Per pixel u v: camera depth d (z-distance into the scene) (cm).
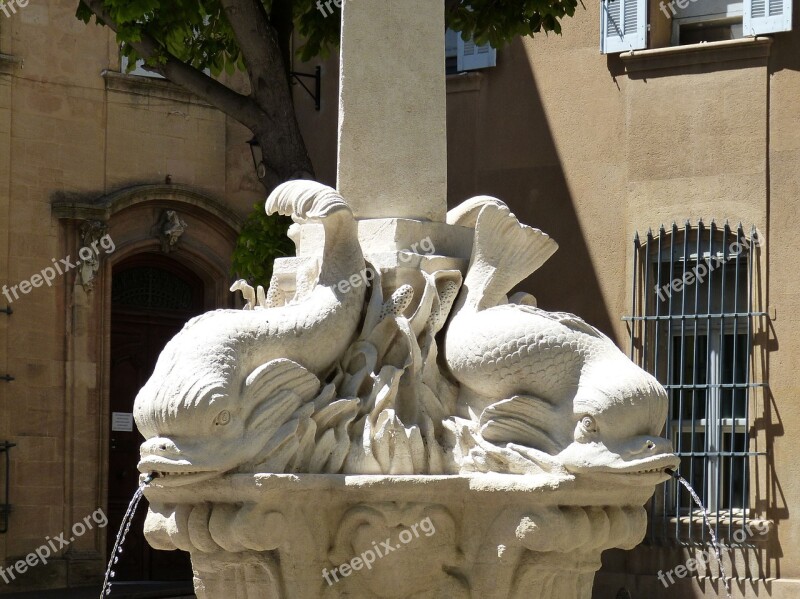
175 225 2200
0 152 2067
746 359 1905
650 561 1903
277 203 858
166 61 1537
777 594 1841
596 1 2038
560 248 2036
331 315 828
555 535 786
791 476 1869
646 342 1966
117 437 2178
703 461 1908
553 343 809
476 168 2100
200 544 803
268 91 1528
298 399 804
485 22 1608
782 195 1914
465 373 830
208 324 807
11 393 2047
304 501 793
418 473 815
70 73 2136
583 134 2038
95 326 2125
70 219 2108
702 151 1959
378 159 912
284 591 804
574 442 792
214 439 777
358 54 917
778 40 1934
